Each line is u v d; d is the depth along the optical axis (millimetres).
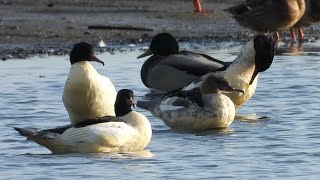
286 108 18516
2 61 24016
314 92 20125
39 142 14516
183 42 28141
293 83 21062
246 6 28625
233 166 14086
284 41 29391
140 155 14688
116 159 14398
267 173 13719
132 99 15086
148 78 20359
